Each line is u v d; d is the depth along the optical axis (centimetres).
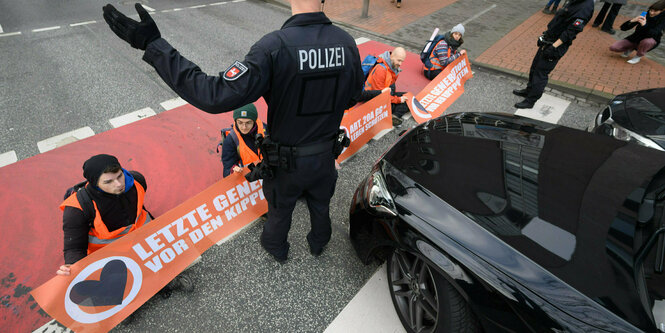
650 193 176
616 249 155
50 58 543
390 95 419
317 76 155
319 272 257
